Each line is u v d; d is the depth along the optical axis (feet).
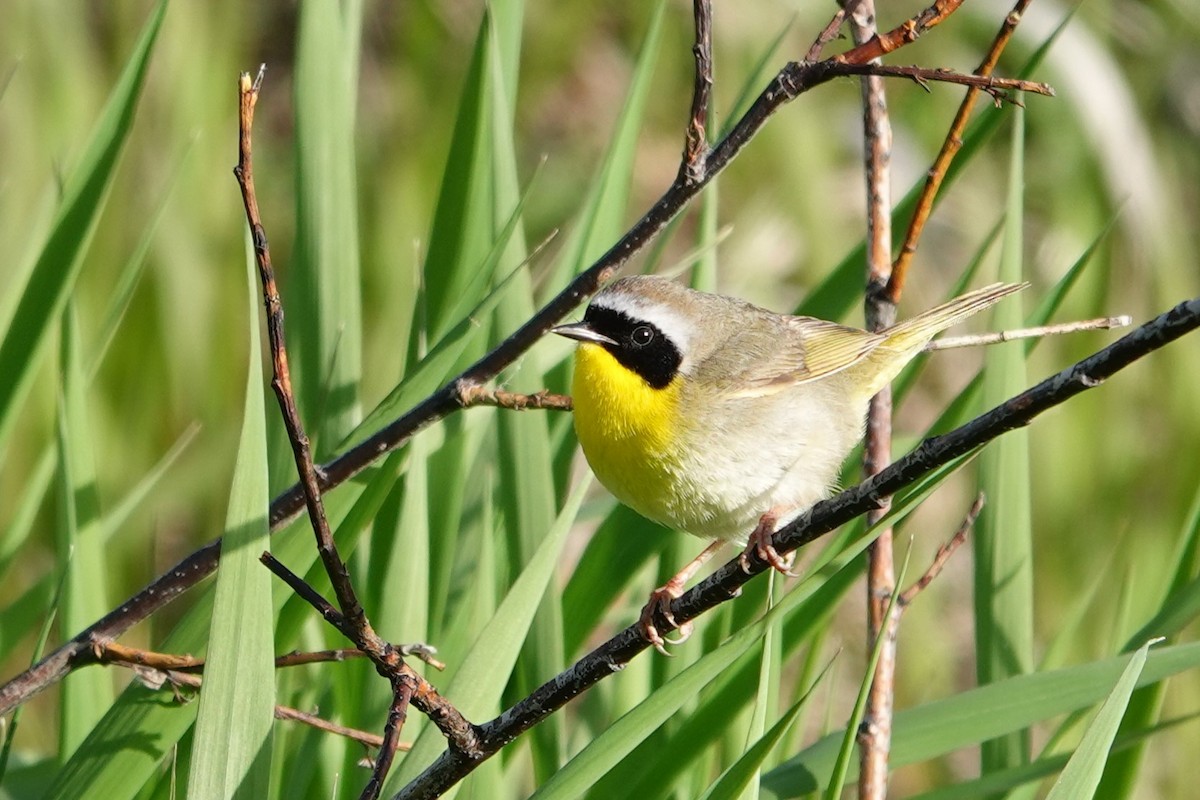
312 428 30.45
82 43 52.26
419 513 29.35
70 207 29.04
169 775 26.55
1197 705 48.16
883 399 31.68
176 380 50.29
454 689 23.94
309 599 19.34
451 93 58.65
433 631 30.35
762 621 20.97
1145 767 47.91
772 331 32.48
